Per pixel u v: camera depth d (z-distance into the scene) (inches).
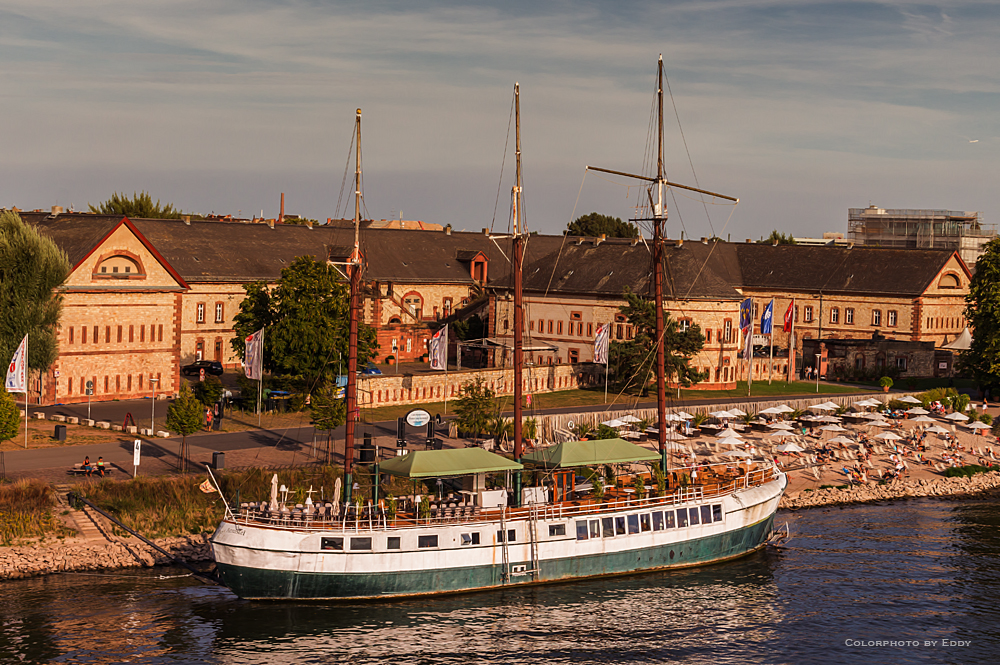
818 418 3944.4
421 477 2295.8
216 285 4665.4
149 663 1888.5
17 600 2128.4
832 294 5669.3
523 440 3235.7
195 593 2209.6
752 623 2153.1
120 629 2018.9
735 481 2630.4
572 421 3555.6
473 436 3265.3
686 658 1993.1
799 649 2041.1
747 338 4392.2
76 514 2428.6
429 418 3090.6
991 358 4503.0
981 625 2159.2
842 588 2357.3
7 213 3376.0
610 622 2144.4
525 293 4926.2
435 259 5708.7
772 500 2642.7
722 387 4515.3
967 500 3179.1
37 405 3617.1
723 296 4498.0
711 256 5989.2
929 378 5196.9
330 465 2797.7
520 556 2295.8
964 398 4338.1
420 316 5492.1
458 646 2016.5
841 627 2143.2
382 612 2156.7
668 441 3294.8
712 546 2506.2
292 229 5413.4
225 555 2135.8
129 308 3799.2
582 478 2647.6
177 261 4608.8
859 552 2610.7
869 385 4872.0
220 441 3078.2
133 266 3823.8
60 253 3371.1
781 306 5836.6
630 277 4640.8
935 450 3715.6
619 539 2386.8
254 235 5162.4
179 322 3934.5
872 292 5536.4
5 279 3272.6
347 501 2347.4
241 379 3681.1
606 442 2613.2
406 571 2206.0
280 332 3575.3
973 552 2615.7
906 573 2454.5
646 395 4173.2
